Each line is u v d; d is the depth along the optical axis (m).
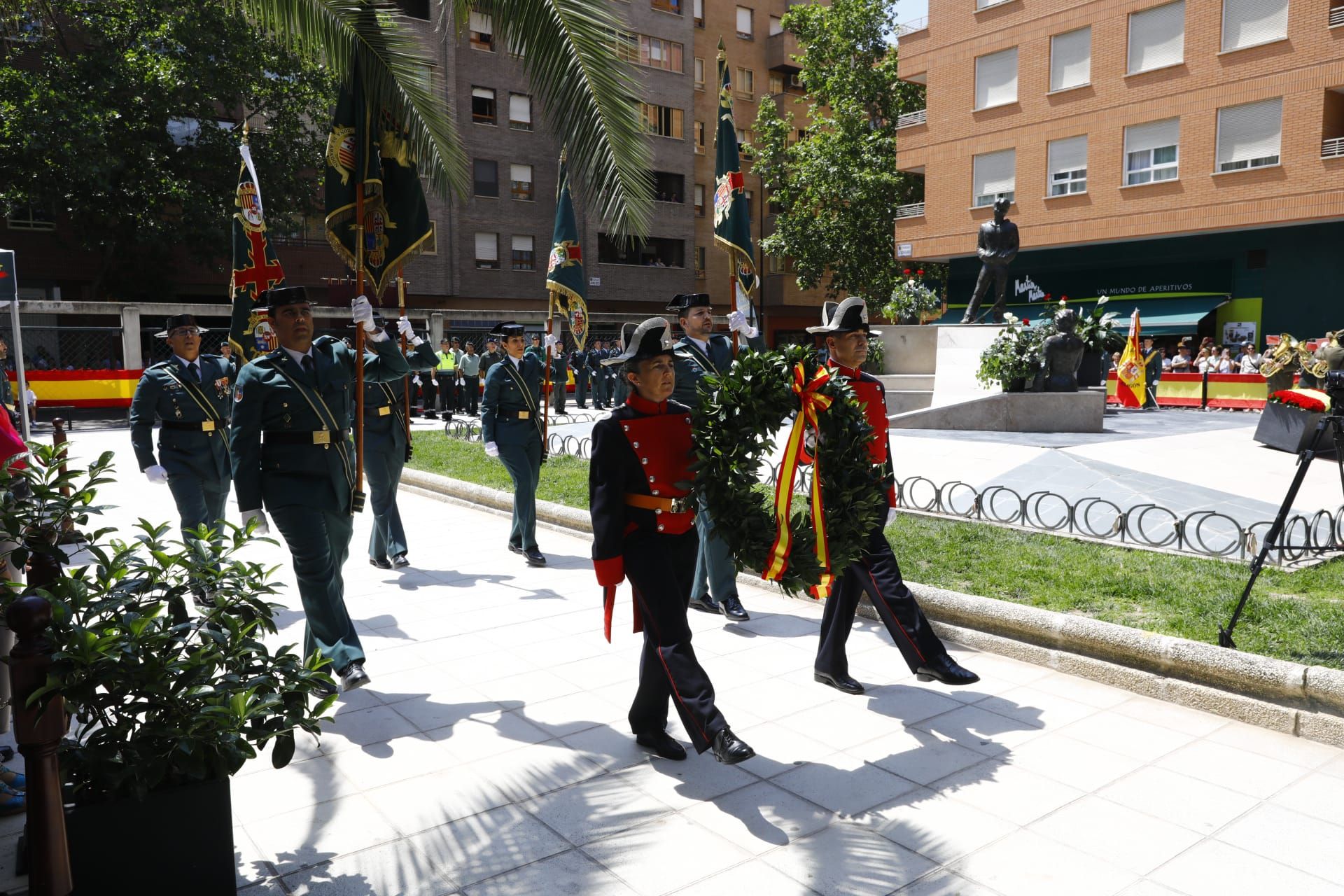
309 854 3.65
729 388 4.33
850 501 4.52
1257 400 24.14
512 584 7.74
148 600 3.55
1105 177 30.73
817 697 5.20
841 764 4.37
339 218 6.17
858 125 38.56
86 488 3.65
